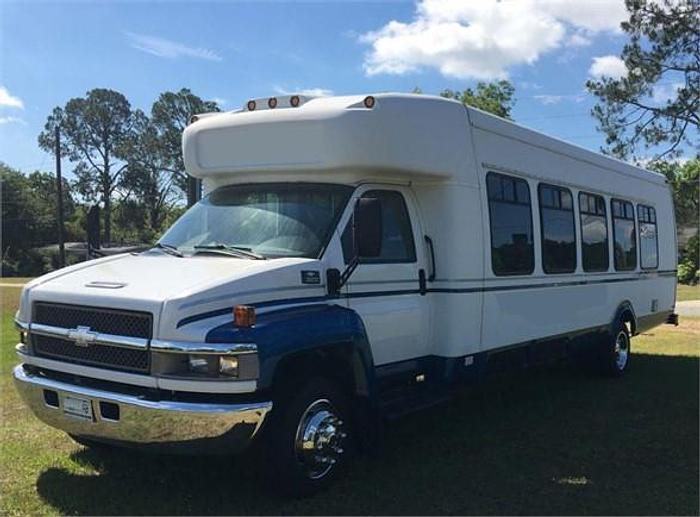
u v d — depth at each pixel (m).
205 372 4.37
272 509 4.76
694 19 31.28
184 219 6.05
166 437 4.45
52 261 61.22
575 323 8.51
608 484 5.38
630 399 8.17
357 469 5.58
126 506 4.77
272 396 4.71
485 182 6.74
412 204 6.23
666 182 11.88
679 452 6.15
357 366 5.18
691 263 35.19
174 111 86.06
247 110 6.05
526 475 5.53
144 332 4.50
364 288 5.55
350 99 5.61
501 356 7.14
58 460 5.61
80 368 4.76
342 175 5.68
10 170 73.19
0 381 8.51
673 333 14.56
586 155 8.94
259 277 4.79
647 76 32.03
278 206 5.68
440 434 6.62
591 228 8.99
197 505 4.80
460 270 6.33
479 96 41.75
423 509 4.82
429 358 6.31
